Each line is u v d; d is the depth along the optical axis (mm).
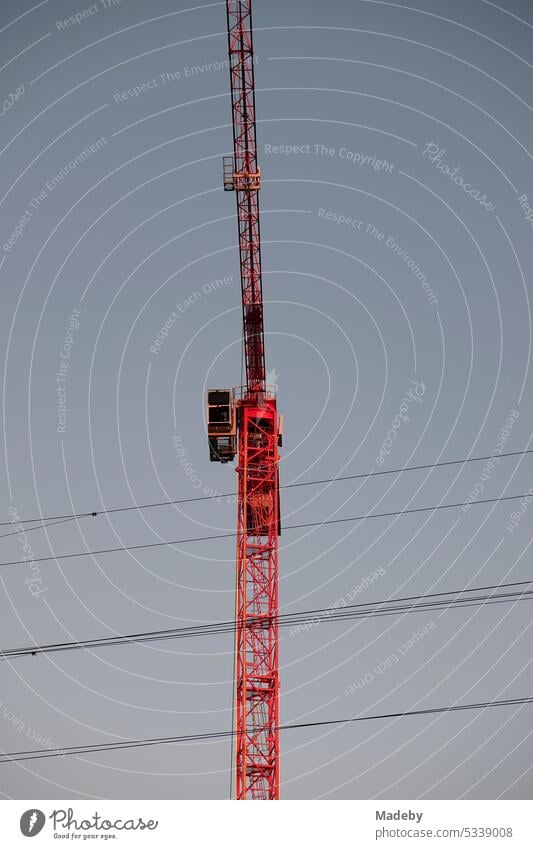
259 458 94188
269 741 82750
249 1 89062
